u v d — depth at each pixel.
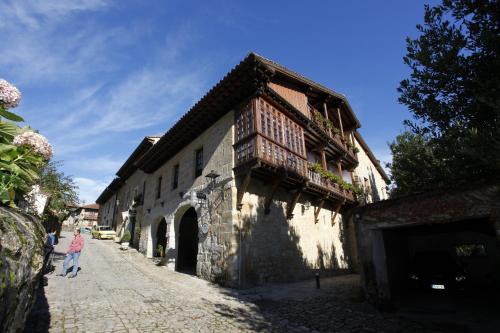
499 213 5.27
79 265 11.70
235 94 10.45
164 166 16.53
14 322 1.92
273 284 9.89
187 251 15.55
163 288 8.43
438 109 4.79
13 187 2.61
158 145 14.76
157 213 15.87
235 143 10.30
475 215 5.56
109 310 5.80
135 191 22.03
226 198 9.98
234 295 7.91
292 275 10.99
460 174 5.30
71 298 6.55
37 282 2.55
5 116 2.61
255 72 9.38
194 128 12.64
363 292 7.14
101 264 12.47
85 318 5.21
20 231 2.20
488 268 11.49
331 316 6.03
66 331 4.53
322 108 16.19
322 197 13.30
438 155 5.10
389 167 12.89
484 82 4.26
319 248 13.10
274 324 5.47
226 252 9.38
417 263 10.59
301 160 11.48
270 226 10.70
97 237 25.30
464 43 4.35
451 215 5.86
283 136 10.87
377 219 7.06
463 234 12.29
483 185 5.52
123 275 10.32
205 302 6.96
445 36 4.47
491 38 4.02
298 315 6.09
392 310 6.64
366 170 21.50
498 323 5.68
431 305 7.30
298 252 11.66
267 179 10.62
